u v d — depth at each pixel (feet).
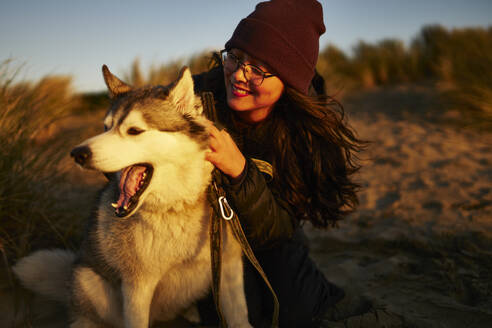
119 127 5.95
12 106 10.71
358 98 32.42
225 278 6.98
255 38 6.81
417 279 8.77
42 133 11.96
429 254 9.77
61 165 11.80
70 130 13.25
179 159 6.13
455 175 14.70
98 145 5.62
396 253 10.00
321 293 7.54
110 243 6.64
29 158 10.79
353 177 15.49
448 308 7.57
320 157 7.71
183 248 6.51
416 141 19.67
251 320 7.53
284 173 7.66
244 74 6.90
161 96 6.26
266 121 7.77
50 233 10.35
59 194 11.87
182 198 6.34
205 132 6.09
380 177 15.37
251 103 7.20
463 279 8.60
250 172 6.40
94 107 24.16
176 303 7.41
